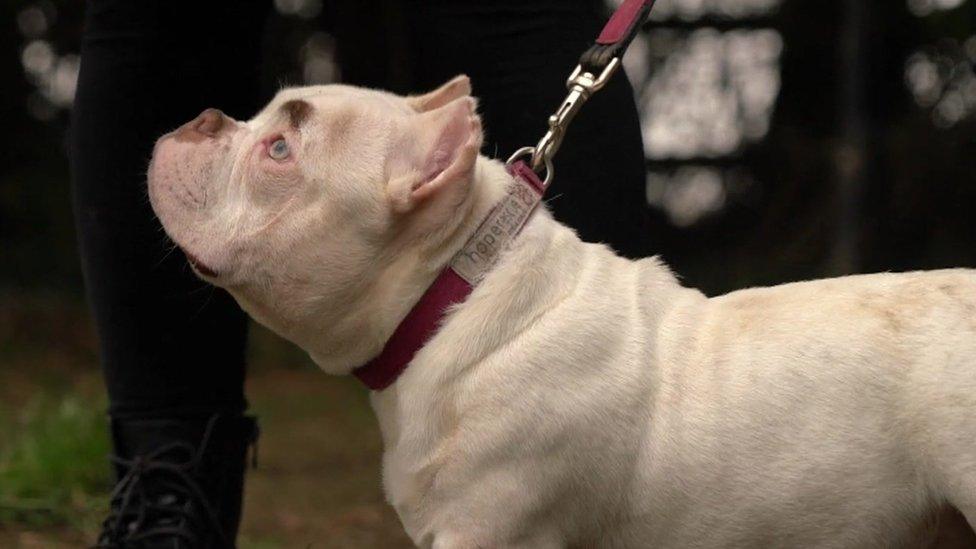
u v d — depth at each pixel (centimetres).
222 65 300
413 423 241
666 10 745
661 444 239
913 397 234
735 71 754
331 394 676
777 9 750
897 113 747
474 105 241
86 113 297
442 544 239
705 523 240
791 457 237
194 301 302
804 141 760
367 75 702
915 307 241
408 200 237
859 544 239
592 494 239
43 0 810
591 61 274
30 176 839
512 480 235
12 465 435
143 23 291
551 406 236
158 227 298
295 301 245
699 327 249
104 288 301
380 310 244
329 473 493
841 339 239
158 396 304
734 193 770
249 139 248
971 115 732
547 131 289
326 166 241
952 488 231
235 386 314
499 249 245
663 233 770
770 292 254
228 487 313
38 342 775
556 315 242
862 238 714
